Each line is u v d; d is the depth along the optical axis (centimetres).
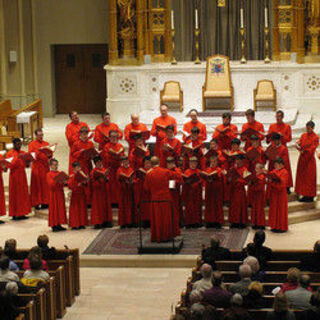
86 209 1919
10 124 2792
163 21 2891
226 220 1916
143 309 1438
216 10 3052
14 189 2012
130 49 2919
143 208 1888
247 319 1073
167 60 2916
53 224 1897
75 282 1512
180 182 1764
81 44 3522
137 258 1688
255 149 1856
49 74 3497
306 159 1980
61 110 3606
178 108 2869
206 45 3091
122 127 2775
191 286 1312
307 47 2880
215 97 2797
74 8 3441
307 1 2831
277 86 2856
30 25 3409
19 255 1537
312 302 1078
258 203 1841
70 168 2052
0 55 3309
